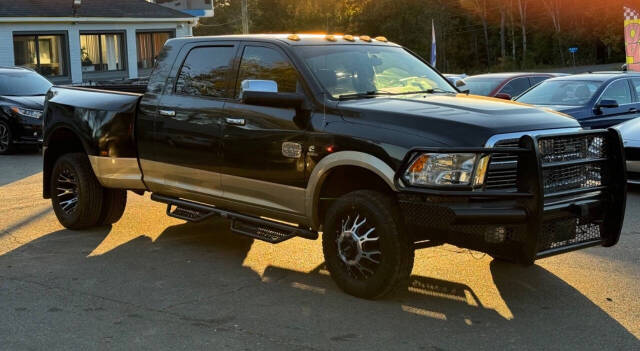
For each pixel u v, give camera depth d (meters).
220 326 4.75
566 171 5.09
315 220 5.62
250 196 6.05
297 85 5.73
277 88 5.77
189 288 5.59
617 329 4.67
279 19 80.56
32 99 15.38
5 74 16.06
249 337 4.55
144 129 6.91
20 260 6.45
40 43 27.39
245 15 31.92
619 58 72.69
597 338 4.51
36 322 4.84
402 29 72.81
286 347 4.38
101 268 6.17
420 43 72.25
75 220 7.50
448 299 5.29
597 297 5.32
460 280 5.75
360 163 5.15
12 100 15.06
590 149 5.23
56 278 5.87
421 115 5.05
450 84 6.55
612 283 5.64
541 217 4.70
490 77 16.20
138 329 4.69
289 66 5.84
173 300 5.29
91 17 28.23
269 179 5.84
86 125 7.27
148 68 31.73
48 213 8.54
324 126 5.43
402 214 5.03
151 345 4.41
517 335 4.57
